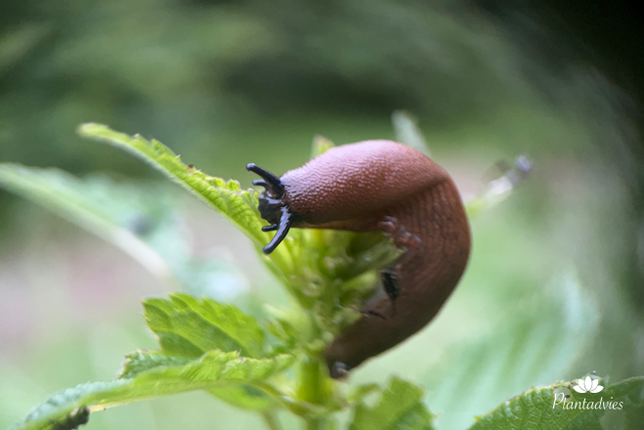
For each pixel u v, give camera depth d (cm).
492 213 68
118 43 83
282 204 26
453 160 98
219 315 23
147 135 97
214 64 111
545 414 23
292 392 25
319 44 104
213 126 111
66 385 40
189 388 23
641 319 32
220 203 24
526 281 51
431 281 26
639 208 34
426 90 106
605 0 32
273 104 127
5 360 50
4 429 34
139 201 28
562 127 49
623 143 34
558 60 37
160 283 66
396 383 23
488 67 67
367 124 130
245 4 96
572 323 27
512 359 27
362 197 26
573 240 48
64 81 78
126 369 23
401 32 82
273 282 55
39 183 27
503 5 41
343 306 25
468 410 27
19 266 73
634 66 32
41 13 68
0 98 71
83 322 57
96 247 77
